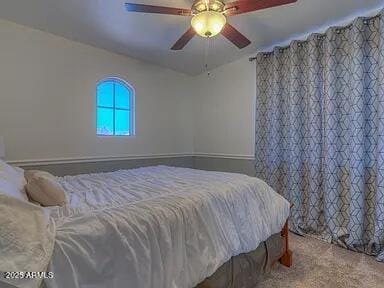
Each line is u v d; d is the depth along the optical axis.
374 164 2.54
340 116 2.77
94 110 3.18
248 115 3.77
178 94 4.22
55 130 2.86
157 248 1.24
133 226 1.21
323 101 2.90
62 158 2.91
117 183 2.11
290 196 3.14
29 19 2.54
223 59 3.82
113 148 3.39
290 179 3.14
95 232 1.11
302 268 2.27
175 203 1.49
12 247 0.92
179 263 1.31
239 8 1.91
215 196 1.72
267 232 1.98
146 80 3.77
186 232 1.42
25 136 2.65
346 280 2.07
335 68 2.76
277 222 2.13
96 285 1.04
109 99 3.43
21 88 2.62
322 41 2.92
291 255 2.34
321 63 2.93
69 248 1.01
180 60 3.77
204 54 3.62
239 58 3.82
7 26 2.54
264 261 2.04
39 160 2.74
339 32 2.76
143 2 2.32
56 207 1.40
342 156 2.76
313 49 2.91
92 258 1.05
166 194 1.67
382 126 2.39
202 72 4.29
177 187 1.88
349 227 2.64
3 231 0.94
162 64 3.89
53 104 2.84
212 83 4.20
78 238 1.06
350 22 2.72
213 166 4.22
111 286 1.08
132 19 2.63
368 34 2.56
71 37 2.91
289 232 3.09
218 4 1.94
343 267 2.28
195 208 1.53
